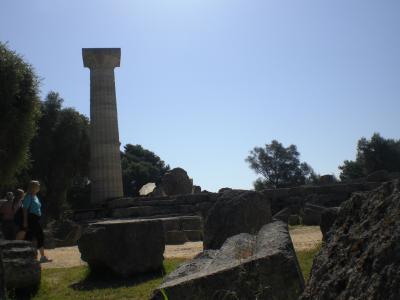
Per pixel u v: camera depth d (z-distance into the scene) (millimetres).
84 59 37375
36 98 27469
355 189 27828
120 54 37938
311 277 3309
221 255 5809
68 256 16234
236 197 12148
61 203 47531
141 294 8609
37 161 45844
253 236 7086
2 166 26156
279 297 4070
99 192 36500
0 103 25438
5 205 16609
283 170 82625
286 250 4539
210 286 4086
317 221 21938
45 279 10797
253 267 4164
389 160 66375
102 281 10438
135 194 77812
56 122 47219
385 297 2375
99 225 10859
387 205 2939
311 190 28438
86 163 49625
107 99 37312
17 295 9273
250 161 83938
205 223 12203
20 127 26562
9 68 25672
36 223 14109
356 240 2982
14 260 9273
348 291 2709
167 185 38625
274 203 28562
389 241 2543
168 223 22344
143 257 10727
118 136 37688
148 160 86312
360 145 69125
